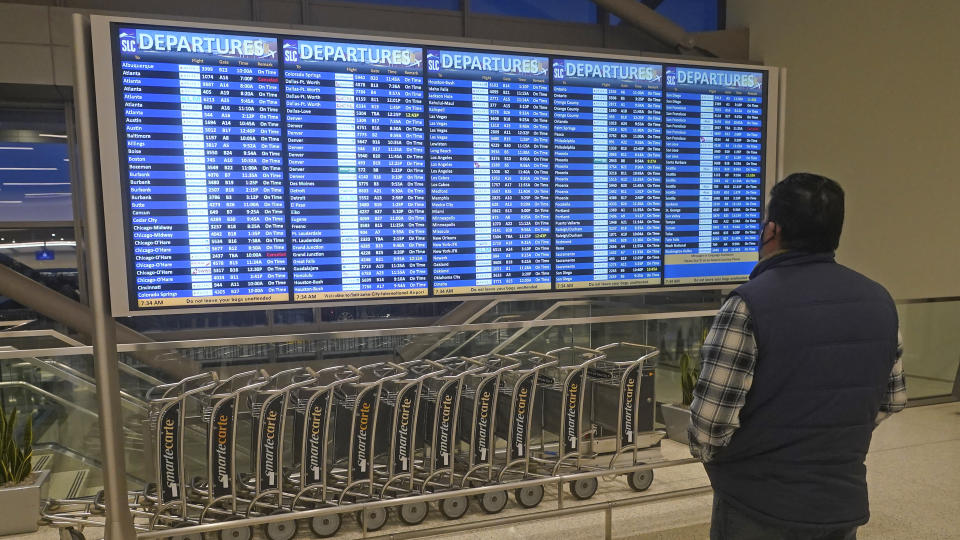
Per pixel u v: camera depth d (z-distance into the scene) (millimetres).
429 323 4777
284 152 2592
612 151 3090
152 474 3453
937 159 4730
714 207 3301
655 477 3586
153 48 2365
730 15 5848
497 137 2898
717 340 1402
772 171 3381
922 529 2863
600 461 3342
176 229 2463
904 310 5000
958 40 4559
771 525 1393
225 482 2643
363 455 2795
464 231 2893
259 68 2525
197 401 3398
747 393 1398
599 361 3572
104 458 2314
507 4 5270
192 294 2506
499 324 3049
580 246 3084
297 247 2648
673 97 3162
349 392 3086
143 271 2422
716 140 3264
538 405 3320
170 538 2600
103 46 2283
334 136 2658
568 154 3020
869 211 5141
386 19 4945
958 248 4656
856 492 1367
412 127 2764
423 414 3068
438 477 3129
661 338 4949
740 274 3389
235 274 2568
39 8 4035
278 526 2764
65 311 3570
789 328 1328
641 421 3381
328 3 4793
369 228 2748
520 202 2967
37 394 3469
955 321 5074
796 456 1348
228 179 2525
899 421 4691
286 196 2613
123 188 2365
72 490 3598
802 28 5309
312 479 2740
